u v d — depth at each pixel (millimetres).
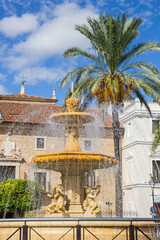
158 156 35031
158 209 33719
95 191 11930
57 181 32188
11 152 32188
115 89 21484
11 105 37875
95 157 11281
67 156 11148
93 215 11484
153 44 22438
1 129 32875
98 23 22125
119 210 26250
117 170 23484
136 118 35594
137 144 34906
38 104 39344
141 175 34375
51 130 33906
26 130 33469
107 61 22672
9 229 9797
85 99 23688
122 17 22234
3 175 31781
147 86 22234
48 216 11523
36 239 9555
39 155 11664
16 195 26266
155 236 10211
